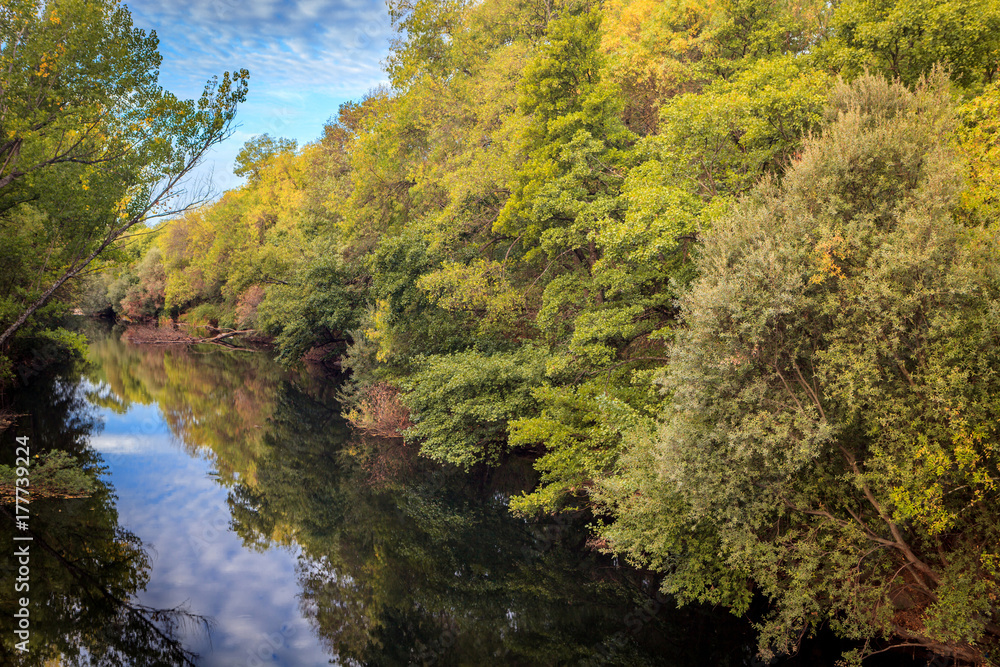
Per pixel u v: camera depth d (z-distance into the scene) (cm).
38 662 915
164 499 1645
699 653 939
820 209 791
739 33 1628
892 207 764
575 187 1480
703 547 895
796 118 1078
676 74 1673
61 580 1177
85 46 1354
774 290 750
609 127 1617
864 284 717
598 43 1563
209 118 1452
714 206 1036
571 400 1250
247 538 1423
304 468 1947
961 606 681
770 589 793
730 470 771
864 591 776
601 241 1227
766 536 841
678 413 855
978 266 704
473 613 1110
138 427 2398
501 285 1738
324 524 1524
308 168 3647
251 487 1767
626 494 948
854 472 777
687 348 822
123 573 1227
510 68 1978
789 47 1744
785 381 777
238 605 1127
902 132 775
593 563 1266
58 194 1495
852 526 763
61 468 1653
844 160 776
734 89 1204
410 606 1144
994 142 802
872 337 706
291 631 1044
